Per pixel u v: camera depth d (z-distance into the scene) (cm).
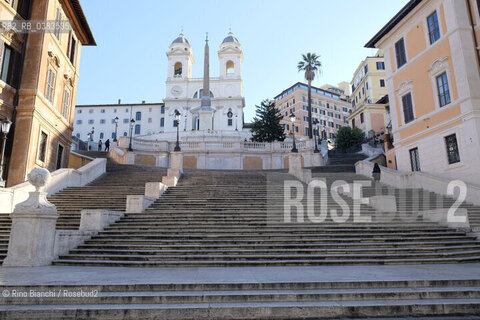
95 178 1944
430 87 1917
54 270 733
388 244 953
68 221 1139
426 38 1958
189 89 7831
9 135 1595
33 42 1734
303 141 3306
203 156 3328
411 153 2086
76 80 2358
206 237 995
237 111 7612
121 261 828
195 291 567
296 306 505
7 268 754
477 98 1630
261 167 3366
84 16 2230
